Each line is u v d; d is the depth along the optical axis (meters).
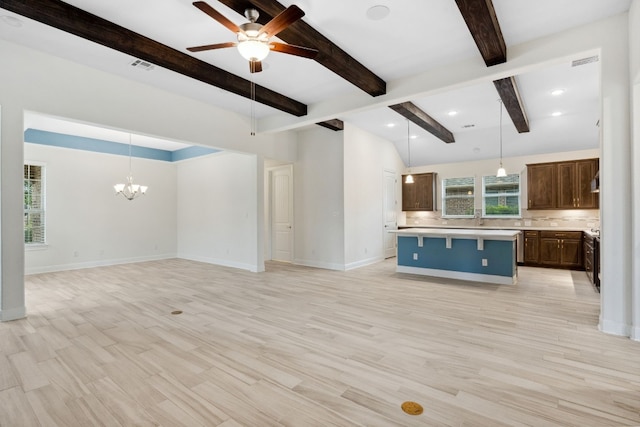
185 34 3.40
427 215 8.74
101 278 5.87
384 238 7.96
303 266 7.07
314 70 4.21
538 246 6.76
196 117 5.28
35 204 6.39
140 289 5.02
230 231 7.25
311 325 3.38
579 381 2.24
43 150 6.43
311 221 7.05
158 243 8.32
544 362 2.52
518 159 7.38
